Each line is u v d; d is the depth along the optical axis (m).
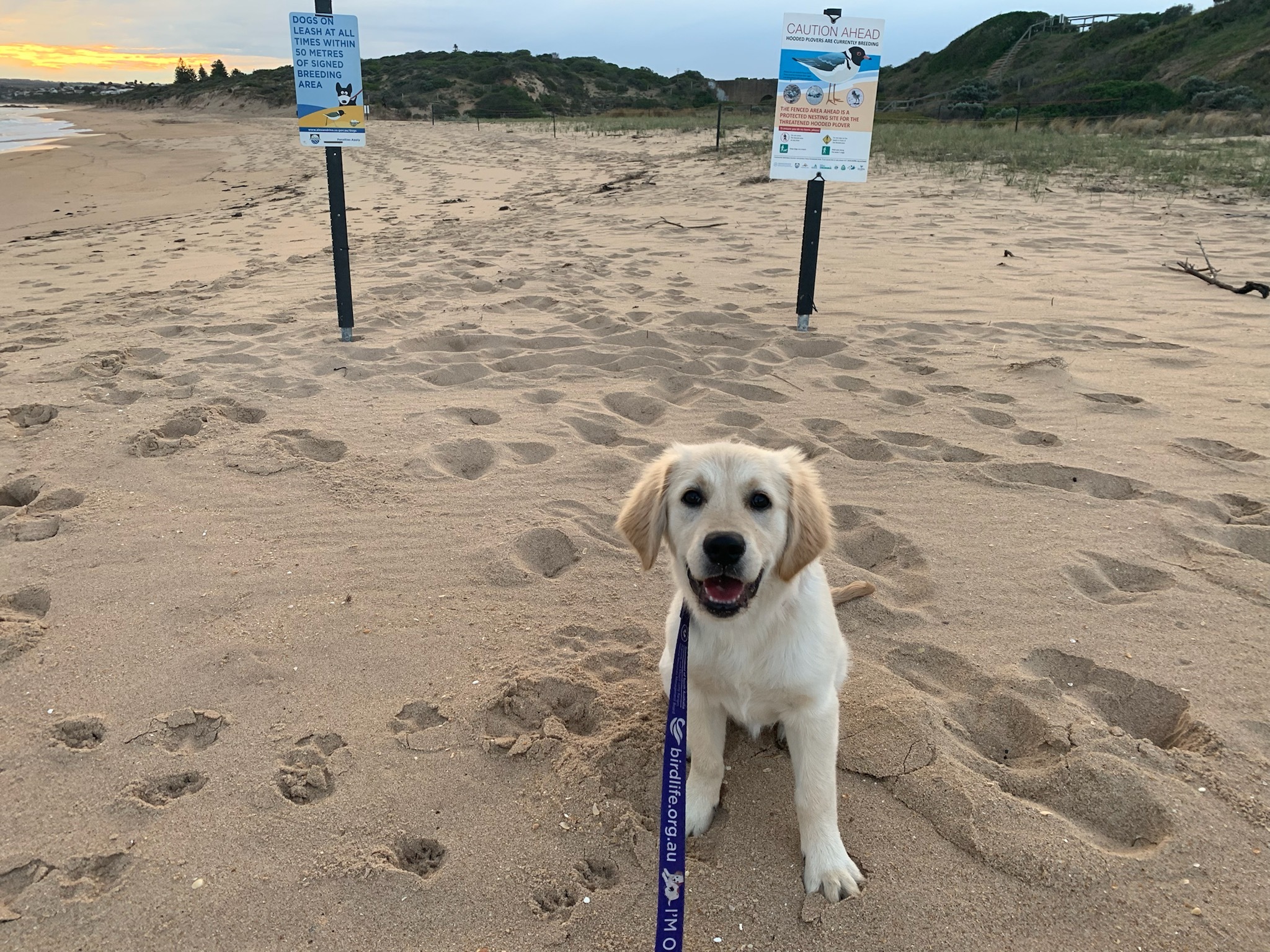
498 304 8.02
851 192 14.87
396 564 3.74
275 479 4.49
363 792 2.52
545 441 4.99
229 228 14.50
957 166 17.02
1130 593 3.46
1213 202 12.83
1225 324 7.00
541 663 3.11
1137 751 2.56
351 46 6.19
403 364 6.26
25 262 11.43
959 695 2.94
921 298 8.04
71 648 3.13
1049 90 44.75
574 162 23.09
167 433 5.08
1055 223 11.66
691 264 9.74
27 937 2.06
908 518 4.08
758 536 2.31
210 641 3.19
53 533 3.95
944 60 61.22
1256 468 4.39
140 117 63.22
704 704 2.53
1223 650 3.03
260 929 2.09
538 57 74.62
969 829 2.35
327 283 9.23
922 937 2.07
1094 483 4.35
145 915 2.12
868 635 3.26
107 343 6.83
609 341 6.84
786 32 6.29
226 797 2.48
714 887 2.24
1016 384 5.75
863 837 2.37
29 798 2.46
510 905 2.16
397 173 23.09
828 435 5.08
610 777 2.59
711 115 34.94
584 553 3.86
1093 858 2.23
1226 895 2.12
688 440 5.02
